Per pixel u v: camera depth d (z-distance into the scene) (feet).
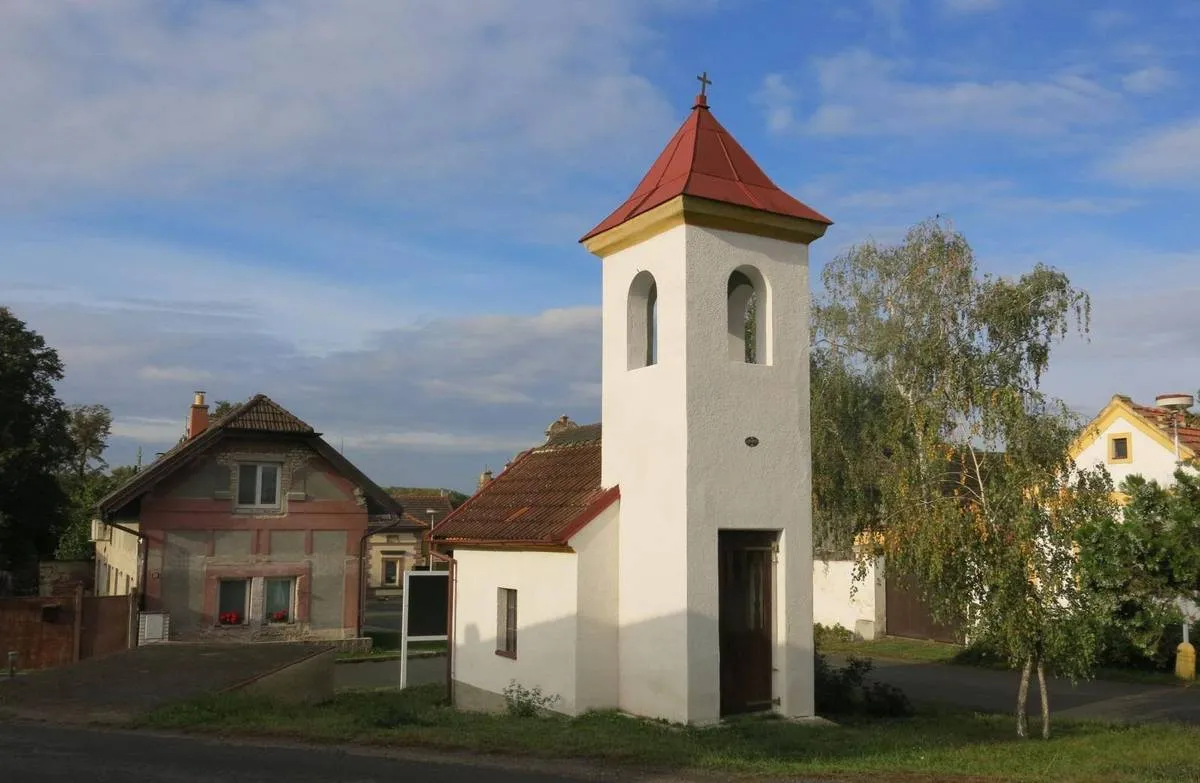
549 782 32.53
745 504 45.32
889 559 48.65
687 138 50.29
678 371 44.75
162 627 88.99
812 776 32.76
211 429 92.94
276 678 57.26
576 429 63.00
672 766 34.76
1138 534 30.89
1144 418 92.07
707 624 43.60
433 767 35.17
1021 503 42.86
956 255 75.72
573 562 47.19
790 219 47.14
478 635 56.18
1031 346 72.84
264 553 94.58
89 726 45.70
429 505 211.61
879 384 75.77
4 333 127.34
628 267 49.14
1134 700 64.39
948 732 45.34
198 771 34.73
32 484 131.44
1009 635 41.93
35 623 85.81
